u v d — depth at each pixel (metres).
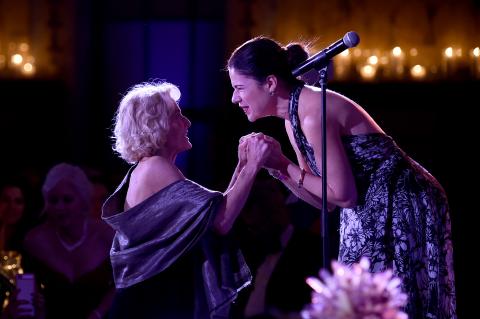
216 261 5.93
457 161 14.21
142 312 5.87
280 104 5.70
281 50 5.72
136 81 15.78
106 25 15.84
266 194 8.64
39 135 15.47
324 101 5.33
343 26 14.71
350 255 5.67
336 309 3.68
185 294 5.89
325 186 5.29
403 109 14.39
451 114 14.27
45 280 8.16
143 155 6.02
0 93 15.27
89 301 8.15
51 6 15.48
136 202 5.95
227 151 15.12
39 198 9.47
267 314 8.91
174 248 5.80
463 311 12.34
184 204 5.79
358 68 14.46
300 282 8.88
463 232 13.89
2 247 9.14
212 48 15.54
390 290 3.82
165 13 15.69
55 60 15.52
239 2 15.02
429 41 14.46
